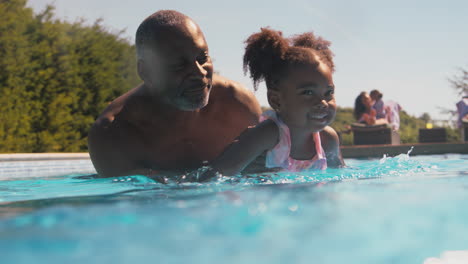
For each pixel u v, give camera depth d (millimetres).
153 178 2178
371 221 774
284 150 2477
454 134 12180
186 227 742
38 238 685
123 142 2514
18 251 617
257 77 2717
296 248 631
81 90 12625
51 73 12023
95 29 13953
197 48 2314
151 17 2420
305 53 2480
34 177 3258
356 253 614
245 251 613
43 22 12828
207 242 656
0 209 1170
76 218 844
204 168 2219
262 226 744
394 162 2863
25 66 11484
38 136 11508
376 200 982
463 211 845
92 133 2592
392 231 709
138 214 869
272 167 2471
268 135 2395
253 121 2766
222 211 878
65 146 11984
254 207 915
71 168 4621
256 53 2652
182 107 2354
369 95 10656
